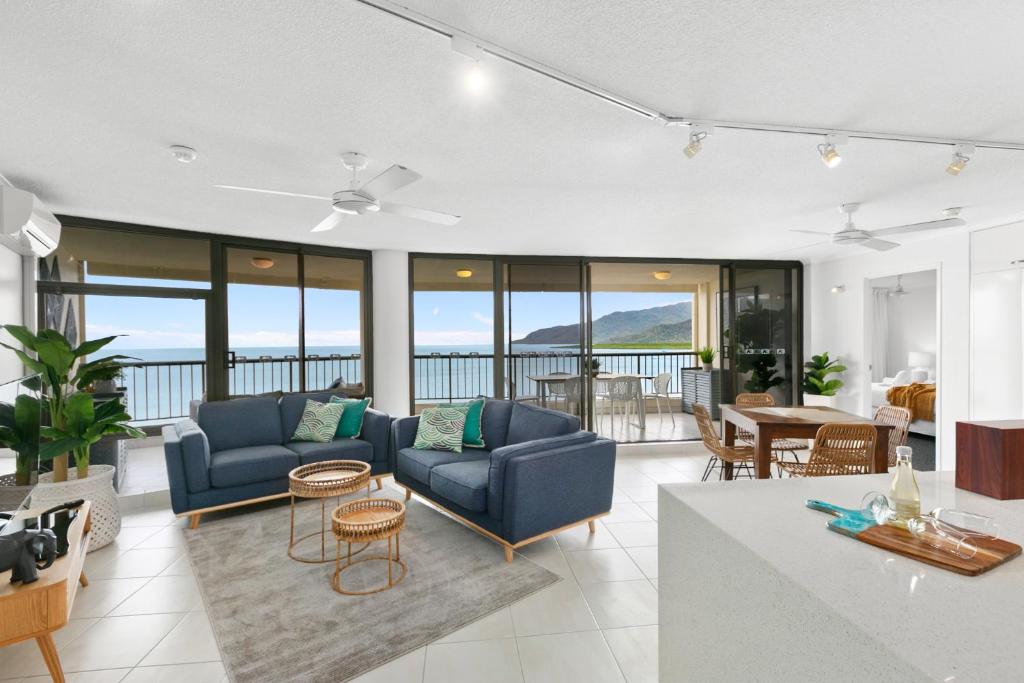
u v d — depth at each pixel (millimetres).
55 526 2301
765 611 1067
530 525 3066
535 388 5855
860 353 5855
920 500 1331
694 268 7902
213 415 4145
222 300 4641
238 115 2197
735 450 4305
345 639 2248
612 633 2299
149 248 4348
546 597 2615
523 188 3273
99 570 2922
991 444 1461
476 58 1658
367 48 1692
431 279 6117
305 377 5137
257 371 4875
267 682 1966
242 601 2572
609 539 3396
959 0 1441
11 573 1919
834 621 864
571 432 3555
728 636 1211
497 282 5781
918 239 5016
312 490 3006
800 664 958
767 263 6434
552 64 1790
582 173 2980
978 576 980
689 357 8984
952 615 842
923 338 8664
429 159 2736
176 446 3506
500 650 2172
